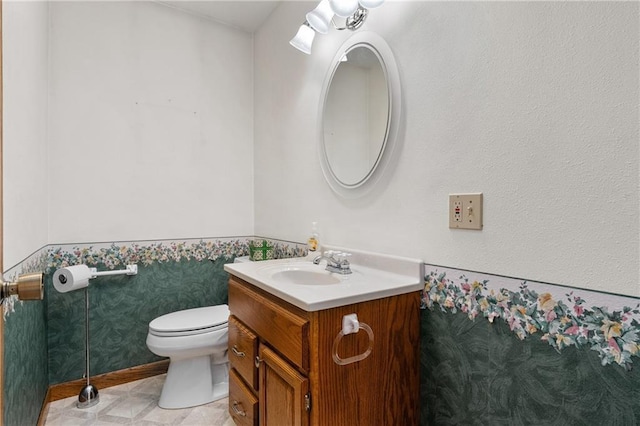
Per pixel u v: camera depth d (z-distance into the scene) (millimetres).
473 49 993
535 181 853
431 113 1119
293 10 1938
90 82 1880
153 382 1993
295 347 965
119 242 1969
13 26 1134
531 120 860
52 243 1789
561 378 804
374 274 1258
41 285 628
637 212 690
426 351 1128
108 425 1585
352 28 1439
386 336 1054
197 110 2219
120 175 1971
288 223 1991
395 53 1245
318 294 979
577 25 778
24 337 1264
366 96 1376
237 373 1437
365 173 1377
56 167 1793
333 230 1598
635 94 693
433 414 1103
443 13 1079
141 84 2029
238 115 2377
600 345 740
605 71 734
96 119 1897
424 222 1144
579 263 774
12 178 1101
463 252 1021
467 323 1009
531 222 860
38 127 1531
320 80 1689
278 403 1071
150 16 2057
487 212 958
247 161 2412
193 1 2076
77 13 1845
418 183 1165
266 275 1297
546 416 830
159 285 2096
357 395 992
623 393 707
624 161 708
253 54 2424
